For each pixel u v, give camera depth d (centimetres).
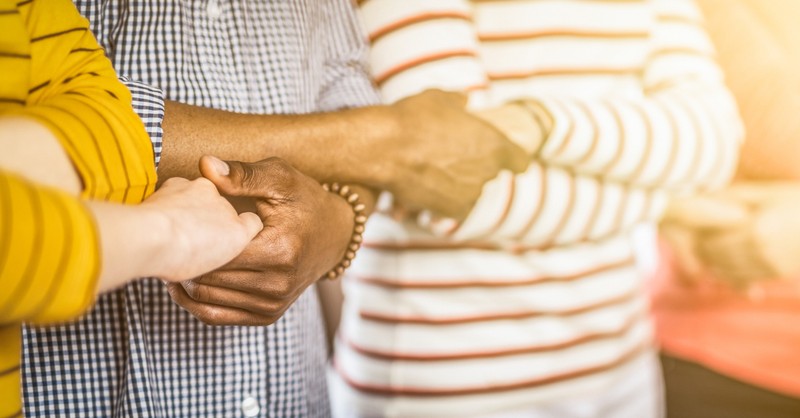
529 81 126
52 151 49
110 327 83
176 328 87
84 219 42
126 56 85
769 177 149
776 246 148
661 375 154
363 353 133
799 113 147
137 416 84
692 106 125
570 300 129
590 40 127
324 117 87
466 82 118
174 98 86
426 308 126
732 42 153
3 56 51
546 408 130
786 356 147
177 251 49
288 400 95
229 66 90
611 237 133
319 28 107
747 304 153
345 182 89
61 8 61
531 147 111
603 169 118
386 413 130
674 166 121
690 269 154
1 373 50
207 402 89
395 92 119
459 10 121
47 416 81
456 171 98
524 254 126
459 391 127
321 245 77
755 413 151
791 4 151
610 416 136
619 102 120
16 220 38
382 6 120
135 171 56
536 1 123
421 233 124
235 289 69
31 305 40
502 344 127
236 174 66
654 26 133
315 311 107
